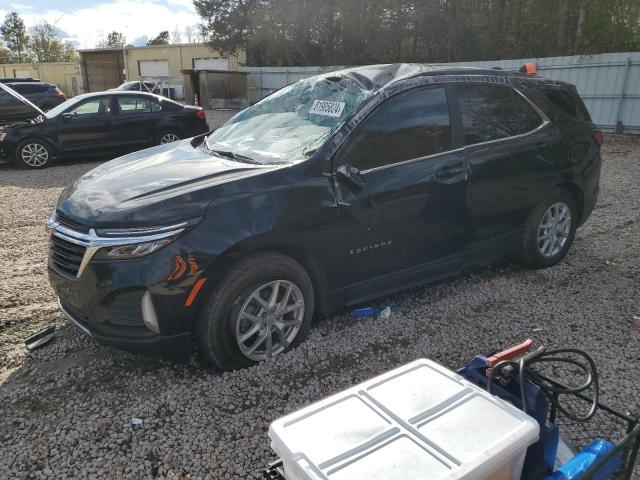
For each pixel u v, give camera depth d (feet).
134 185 10.69
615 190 26.43
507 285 14.89
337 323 12.60
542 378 7.02
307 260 11.04
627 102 49.16
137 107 37.17
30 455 8.40
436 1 79.05
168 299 9.45
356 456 4.97
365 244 11.62
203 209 9.73
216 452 8.46
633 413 9.34
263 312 10.52
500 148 13.64
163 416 9.31
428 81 12.66
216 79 86.48
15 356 11.39
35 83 67.56
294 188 10.52
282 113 13.53
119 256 9.41
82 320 10.37
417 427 5.35
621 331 12.30
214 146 13.28
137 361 11.09
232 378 10.30
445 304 13.67
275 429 5.34
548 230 15.61
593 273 15.80
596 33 59.11
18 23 252.01
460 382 6.13
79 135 35.47
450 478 4.70
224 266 9.95
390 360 11.07
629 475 6.62
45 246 18.63
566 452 6.81
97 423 9.14
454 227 13.09
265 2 109.29
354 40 91.25
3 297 14.34
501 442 5.15
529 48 72.38
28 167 34.58
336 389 10.03
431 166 12.34
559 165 14.99
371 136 11.62
